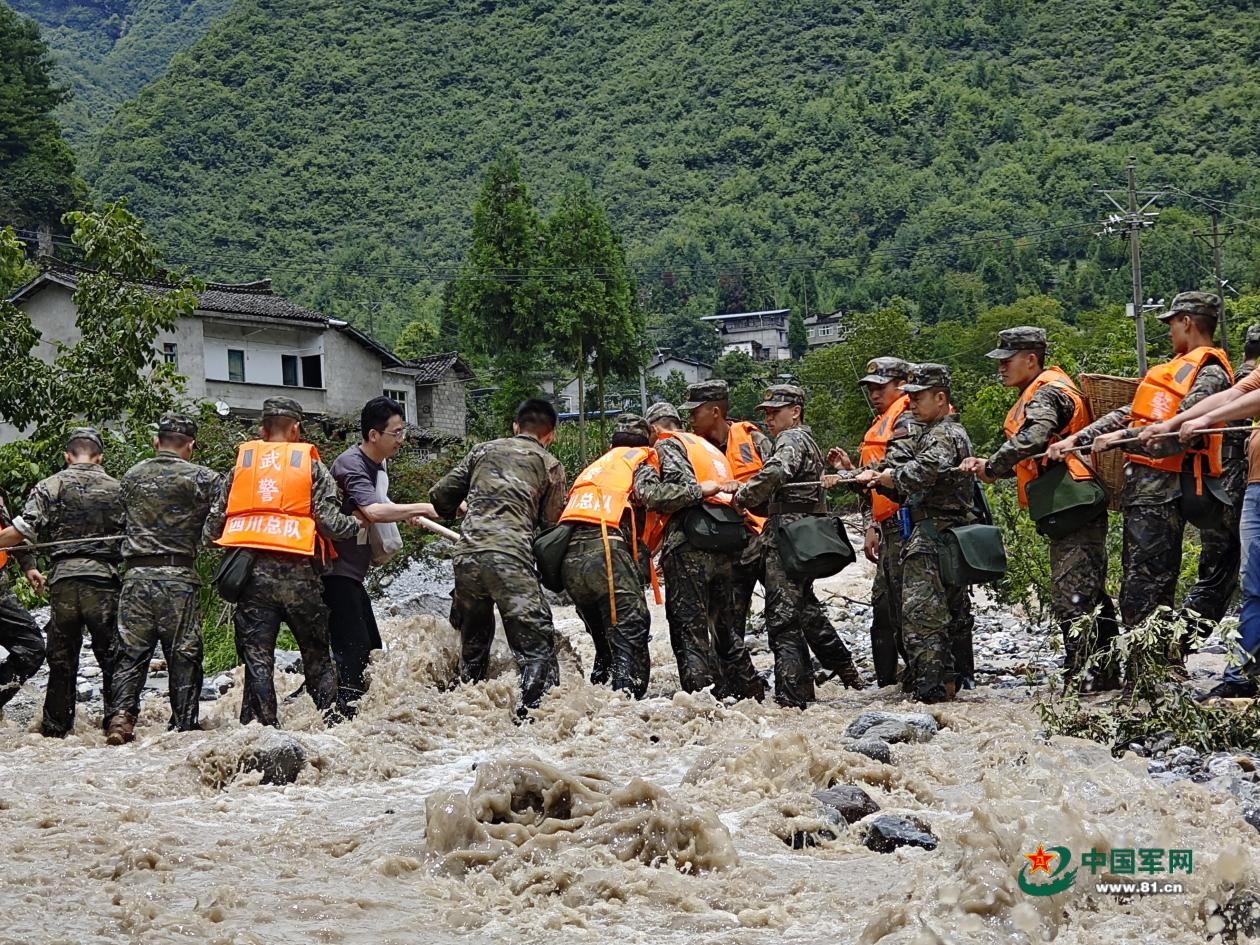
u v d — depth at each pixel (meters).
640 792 6.97
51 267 48.09
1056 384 10.35
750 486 10.48
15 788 8.56
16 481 21.77
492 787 7.16
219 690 12.98
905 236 193.88
